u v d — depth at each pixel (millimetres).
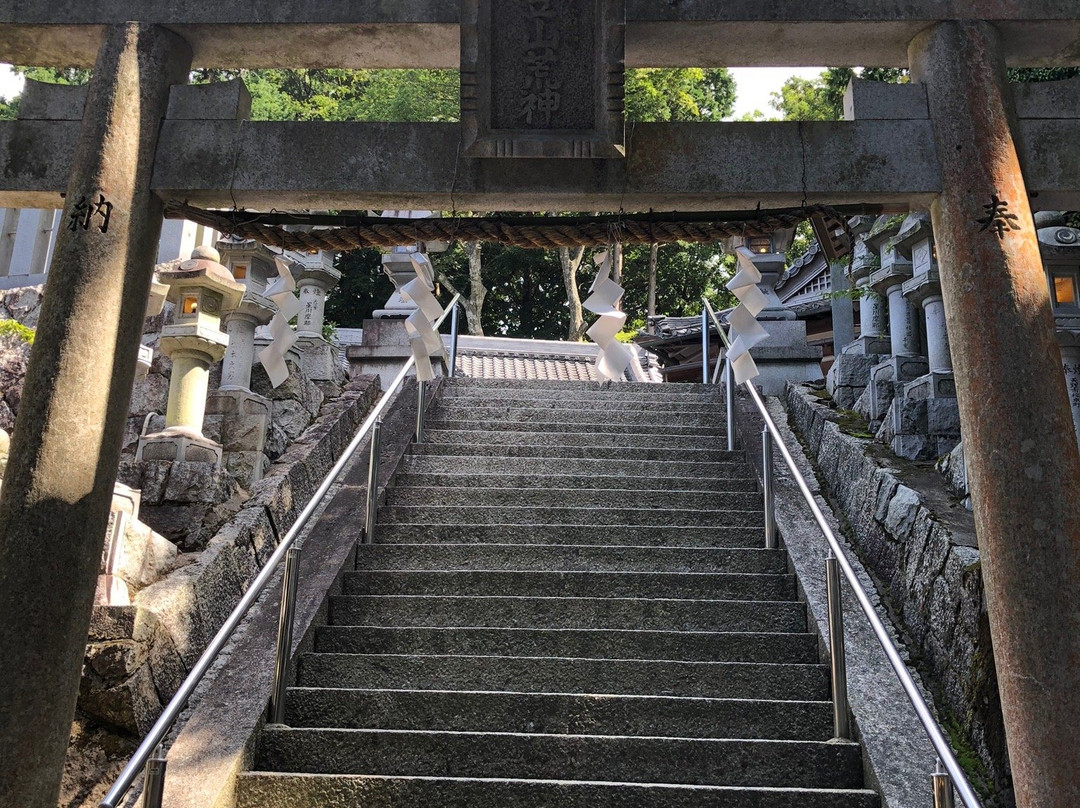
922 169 3770
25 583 3135
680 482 6754
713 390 9055
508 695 4188
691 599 5082
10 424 5773
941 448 6504
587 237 3936
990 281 3504
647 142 3850
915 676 4859
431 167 3816
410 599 5062
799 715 4125
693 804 3580
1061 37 3969
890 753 3768
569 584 5258
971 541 4934
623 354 4289
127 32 3852
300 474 6875
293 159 3803
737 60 4148
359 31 3930
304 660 4500
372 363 9805
